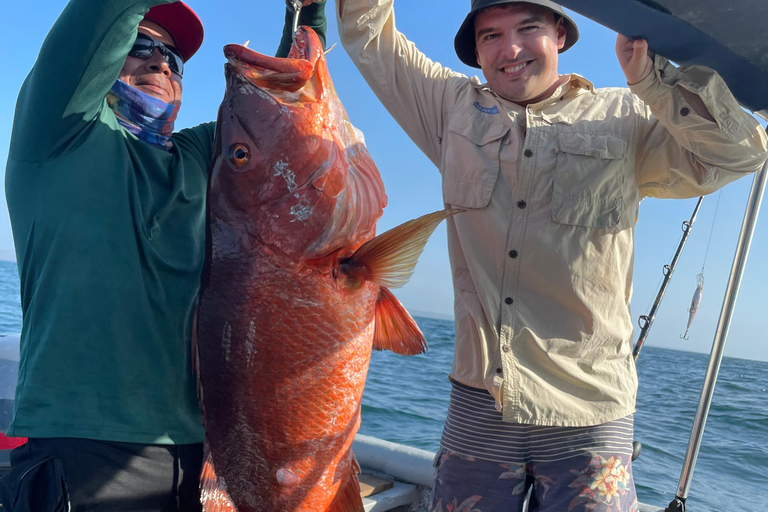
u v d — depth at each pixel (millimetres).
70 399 1730
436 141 2615
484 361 2266
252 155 1738
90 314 1793
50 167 1888
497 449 2285
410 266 1673
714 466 7215
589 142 2260
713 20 1793
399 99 2627
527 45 2303
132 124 2064
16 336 3250
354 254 1723
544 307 2260
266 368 1704
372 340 1827
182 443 1908
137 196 1938
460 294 2396
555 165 2258
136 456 1808
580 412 2176
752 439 9031
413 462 3389
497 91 2416
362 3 2467
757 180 2510
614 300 2260
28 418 1696
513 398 2197
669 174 2309
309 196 1699
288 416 1714
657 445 8102
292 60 1687
